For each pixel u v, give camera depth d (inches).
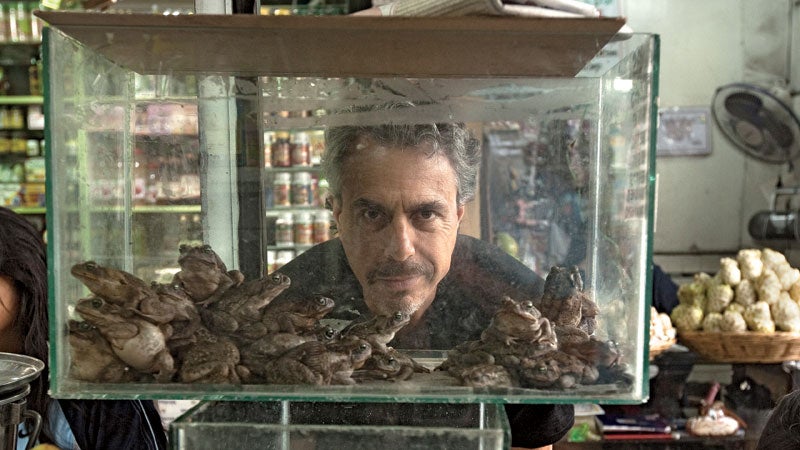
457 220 44.0
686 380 116.8
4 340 64.3
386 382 39.9
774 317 118.0
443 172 43.7
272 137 48.1
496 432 37.4
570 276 43.4
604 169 43.7
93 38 39.9
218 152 45.8
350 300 43.2
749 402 112.5
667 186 163.5
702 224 163.8
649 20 161.6
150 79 45.3
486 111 44.3
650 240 38.7
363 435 38.0
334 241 44.0
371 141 43.9
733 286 121.3
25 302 63.2
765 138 153.2
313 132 46.6
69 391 38.9
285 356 39.6
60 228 38.7
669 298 129.5
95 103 42.9
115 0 59.2
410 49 40.7
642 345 39.1
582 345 40.3
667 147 162.6
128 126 45.2
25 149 173.2
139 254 44.5
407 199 43.4
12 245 63.3
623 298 41.1
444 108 43.9
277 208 46.5
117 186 44.7
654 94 38.2
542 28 37.9
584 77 44.0
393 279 43.1
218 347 39.6
